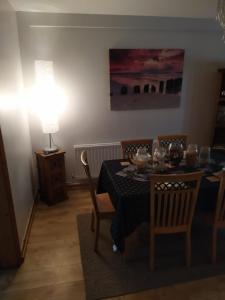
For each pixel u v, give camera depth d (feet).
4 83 6.47
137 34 10.41
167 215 5.86
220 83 11.47
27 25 9.36
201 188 5.87
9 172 6.27
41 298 5.50
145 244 7.26
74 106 10.68
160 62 10.82
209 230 7.94
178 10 9.40
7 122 6.48
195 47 11.12
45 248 7.19
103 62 10.42
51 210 9.43
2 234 6.11
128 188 5.90
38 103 9.45
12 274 6.21
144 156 7.01
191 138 12.54
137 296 5.54
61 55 9.97
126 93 10.93
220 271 6.24
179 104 11.71
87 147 10.93
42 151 9.86
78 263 6.58
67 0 8.13
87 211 9.34
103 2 8.38
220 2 6.36
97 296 5.52
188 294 5.58
